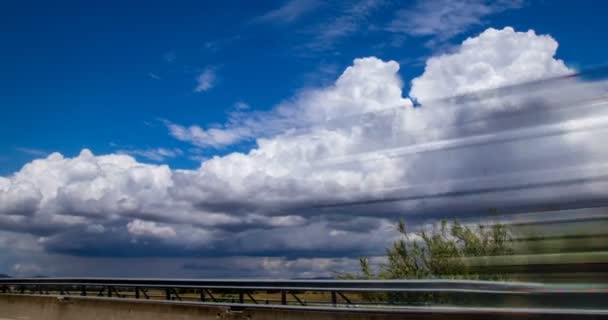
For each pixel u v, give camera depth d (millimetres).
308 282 6988
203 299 7992
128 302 8172
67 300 9258
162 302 7703
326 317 6027
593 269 4047
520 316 4504
